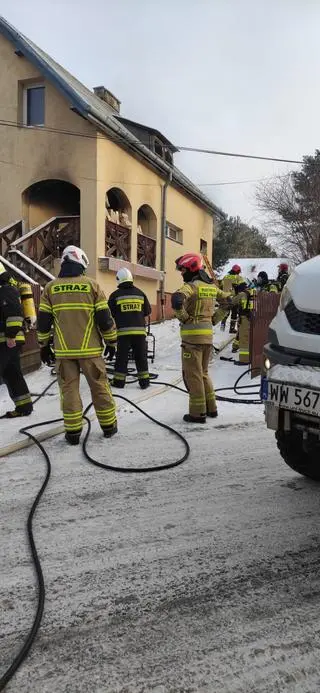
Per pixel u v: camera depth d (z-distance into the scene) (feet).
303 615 7.75
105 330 15.92
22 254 36.01
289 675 6.56
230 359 31.78
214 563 9.20
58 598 8.14
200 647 7.04
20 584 8.51
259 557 9.43
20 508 11.41
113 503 11.68
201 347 18.30
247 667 6.68
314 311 9.25
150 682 6.42
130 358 30.86
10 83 42.19
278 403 9.67
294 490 12.53
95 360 15.94
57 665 6.71
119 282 23.82
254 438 16.76
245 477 13.35
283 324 9.95
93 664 6.73
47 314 15.79
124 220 43.96
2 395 22.41
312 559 9.39
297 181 82.48
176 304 17.28
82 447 15.62
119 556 9.39
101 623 7.54
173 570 8.95
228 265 136.05
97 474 13.48
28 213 43.11
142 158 45.47
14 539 10.02
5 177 42.68
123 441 16.30
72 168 40.22
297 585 8.55
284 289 10.44
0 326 18.15
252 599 8.15
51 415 19.11
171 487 12.64
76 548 9.68
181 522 10.77
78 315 15.44
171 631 7.37
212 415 19.27
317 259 10.37
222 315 19.34
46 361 16.81
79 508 11.41
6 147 42.50
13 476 13.34
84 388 23.68
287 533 10.34
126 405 20.85
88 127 39.47
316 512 11.32
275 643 7.13
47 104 40.81
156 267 50.49
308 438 9.87
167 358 32.55
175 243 55.52
